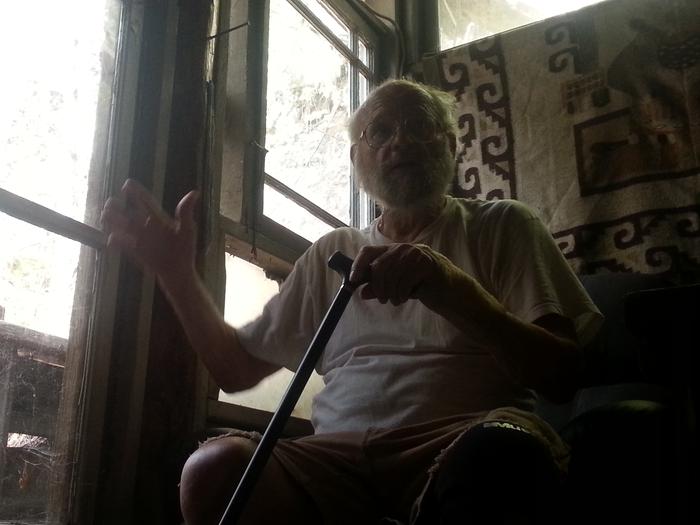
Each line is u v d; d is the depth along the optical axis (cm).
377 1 302
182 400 154
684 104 227
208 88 179
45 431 138
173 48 175
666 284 159
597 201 230
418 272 93
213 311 127
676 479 81
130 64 167
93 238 152
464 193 254
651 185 224
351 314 118
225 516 80
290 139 224
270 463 100
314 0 252
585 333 116
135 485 146
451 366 108
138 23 171
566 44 252
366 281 93
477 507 79
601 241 227
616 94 238
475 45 269
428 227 126
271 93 218
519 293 112
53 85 150
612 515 83
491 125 256
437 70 274
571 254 229
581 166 237
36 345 139
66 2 156
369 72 279
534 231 118
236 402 191
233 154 198
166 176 167
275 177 214
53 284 144
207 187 172
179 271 122
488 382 108
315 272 131
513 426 86
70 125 153
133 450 146
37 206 141
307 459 102
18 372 135
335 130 251
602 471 85
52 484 137
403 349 110
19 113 143
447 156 131
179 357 156
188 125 170
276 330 129
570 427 96
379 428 104
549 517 81
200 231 167
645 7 243
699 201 216
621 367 146
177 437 152
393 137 129
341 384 113
